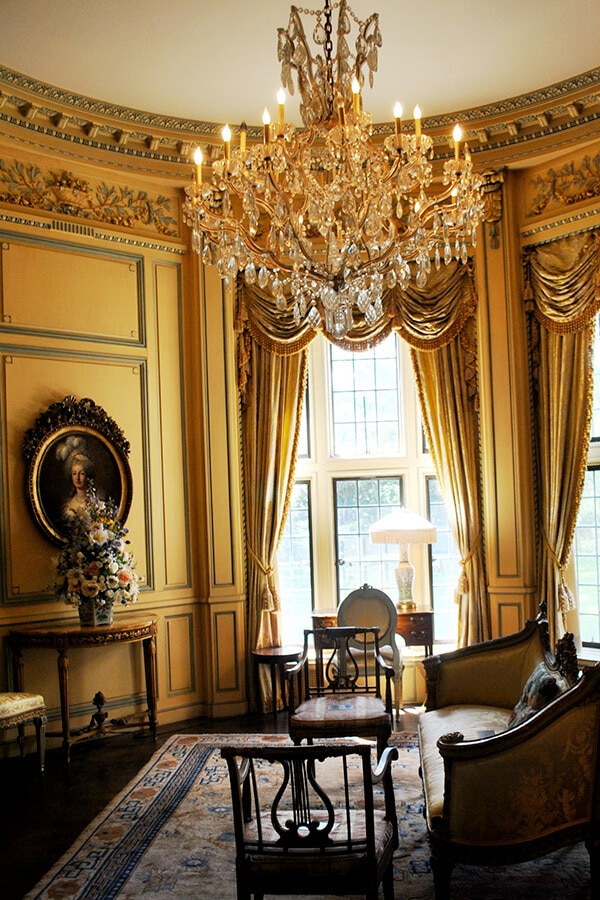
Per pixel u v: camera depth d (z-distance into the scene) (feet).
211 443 20.71
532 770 9.95
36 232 18.40
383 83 17.98
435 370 20.79
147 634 18.34
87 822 13.60
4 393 17.84
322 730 13.94
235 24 15.42
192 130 19.60
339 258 12.63
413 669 20.52
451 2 14.93
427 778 11.29
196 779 15.52
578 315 19.11
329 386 22.93
